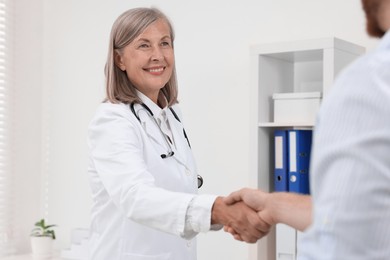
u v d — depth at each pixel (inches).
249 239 65.1
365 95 31.5
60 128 150.1
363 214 30.4
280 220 56.8
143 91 87.2
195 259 89.5
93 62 145.9
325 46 102.1
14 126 151.3
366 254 30.5
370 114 31.3
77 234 137.6
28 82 152.2
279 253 106.1
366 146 30.9
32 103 152.2
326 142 32.4
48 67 151.9
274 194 58.3
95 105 145.5
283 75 116.6
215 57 131.0
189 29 134.0
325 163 32.3
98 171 76.2
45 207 151.6
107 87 84.4
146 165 81.4
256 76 109.0
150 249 82.4
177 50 135.0
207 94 131.6
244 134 127.2
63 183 149.3
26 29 152.4
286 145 106.3
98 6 145.5
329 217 31.1
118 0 142.9
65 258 136.9
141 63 84.3
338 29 118.7
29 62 152.3
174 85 92.6
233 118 128.6
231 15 129.6
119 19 86.0
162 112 88.4
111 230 82.5
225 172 129.1
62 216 149.2
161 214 67.7
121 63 85.7
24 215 151.3
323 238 31.6
